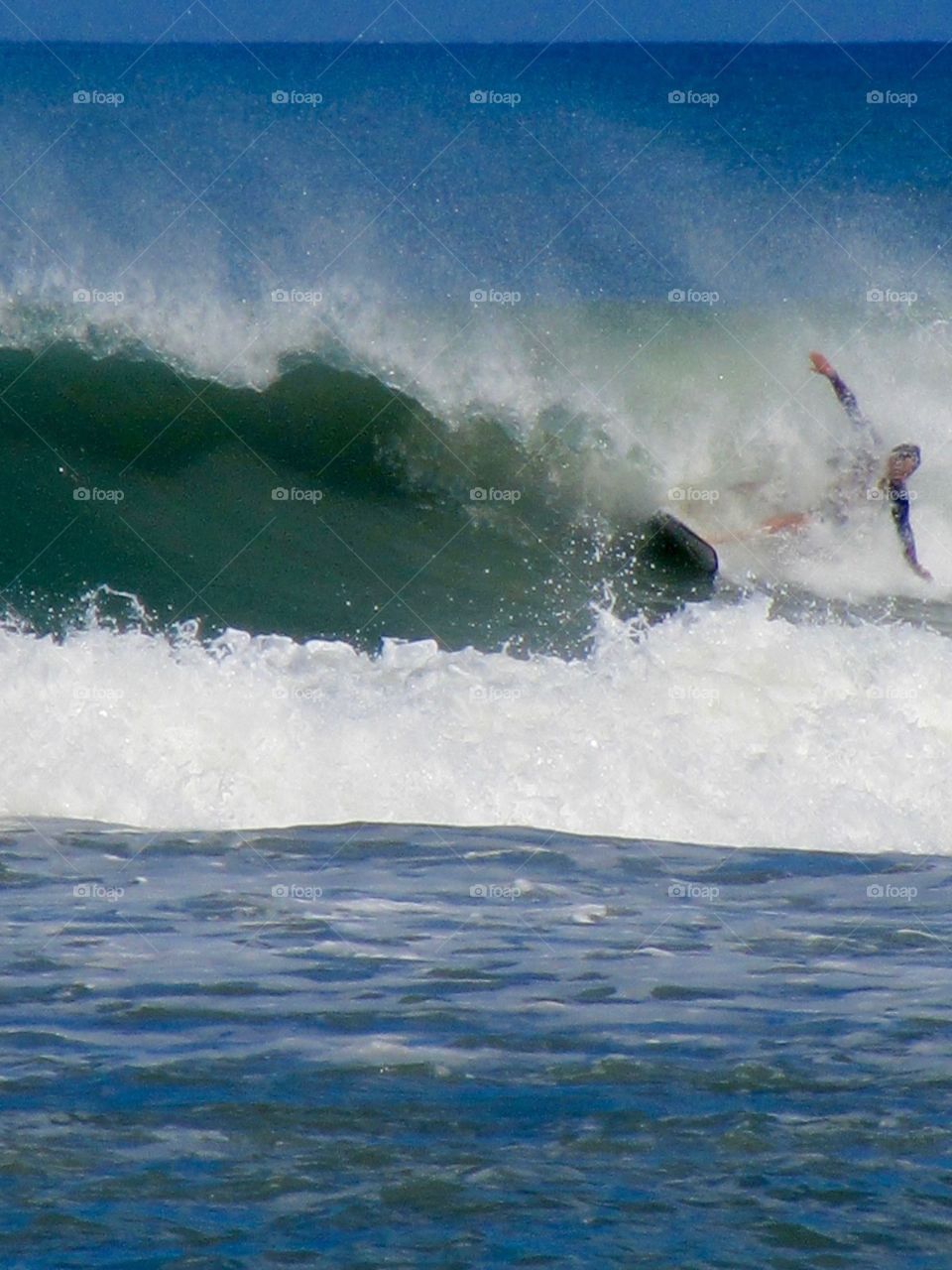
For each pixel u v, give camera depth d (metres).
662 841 26.20
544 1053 17.81
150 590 37.12
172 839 25.31
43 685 28.06
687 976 20.27
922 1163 15.52
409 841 25.50
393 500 43.00
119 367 45.44
